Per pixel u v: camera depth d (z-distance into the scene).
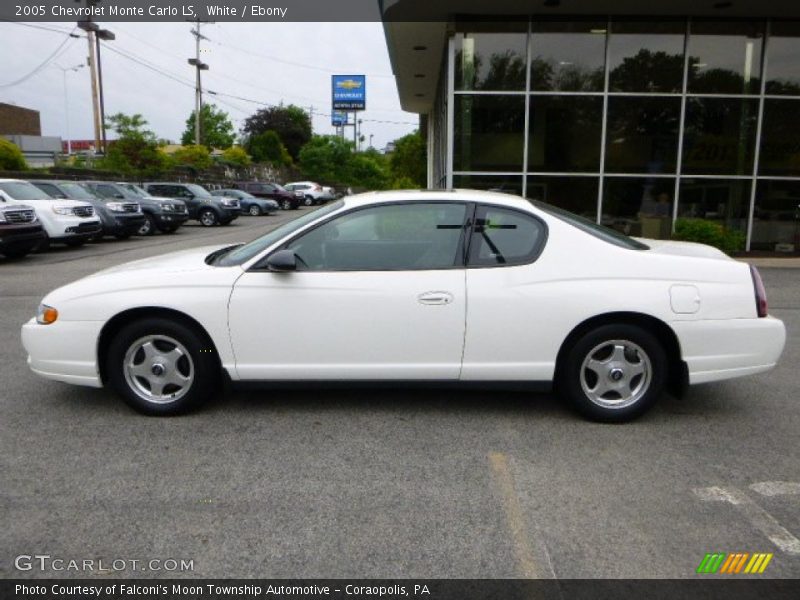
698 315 4.30
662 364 4.38
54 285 10.30
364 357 4.40
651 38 13.75
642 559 2.91
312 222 4.46
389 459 3.92
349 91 77.50
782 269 12.08
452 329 4.34
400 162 36.75
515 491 3.53
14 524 3.20
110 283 4.48
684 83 13.88
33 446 4.10
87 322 4.45
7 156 27.11
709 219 14.31
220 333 4.41
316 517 3.26
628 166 14.12
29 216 13.54
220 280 4.41
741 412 4.73
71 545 3.02
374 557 2.93
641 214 14.27
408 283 4.34
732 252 13.86
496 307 4.32
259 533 3.12
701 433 4.32
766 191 14.26
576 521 3.22
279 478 3.67
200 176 40.31
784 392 5.19
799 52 13.84
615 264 4.36
